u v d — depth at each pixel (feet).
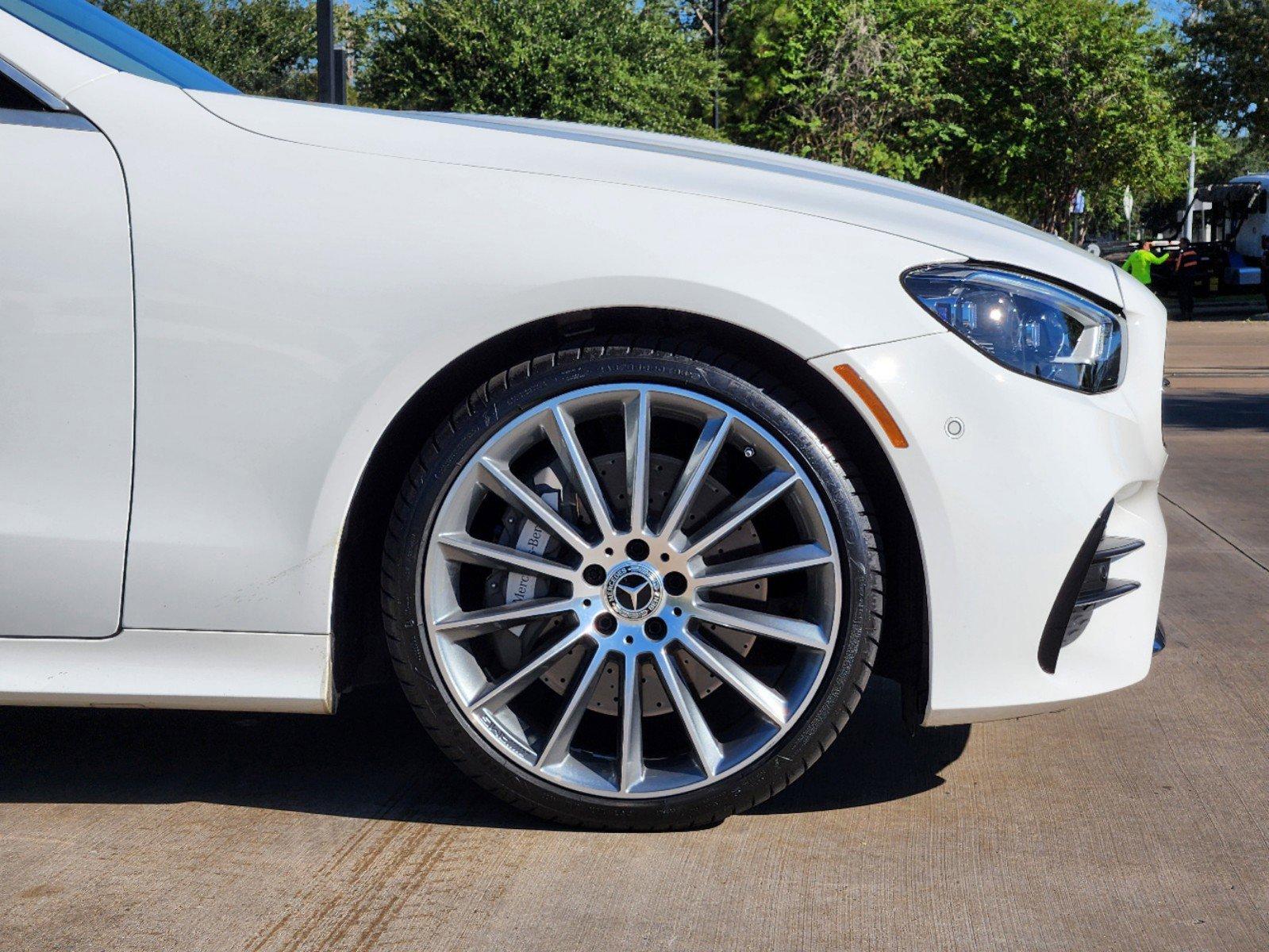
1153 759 8.93
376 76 82.17
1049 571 7.20
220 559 7.12
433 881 6.97
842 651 7.22
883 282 7.10
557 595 7.47
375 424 7.04
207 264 7.04
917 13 122.11
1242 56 100.27
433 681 7.25
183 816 7.83
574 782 7.36
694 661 7.45
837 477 7.16
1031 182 129.59
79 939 6.31
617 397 7.24
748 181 7.45
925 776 8.61
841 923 6.54
